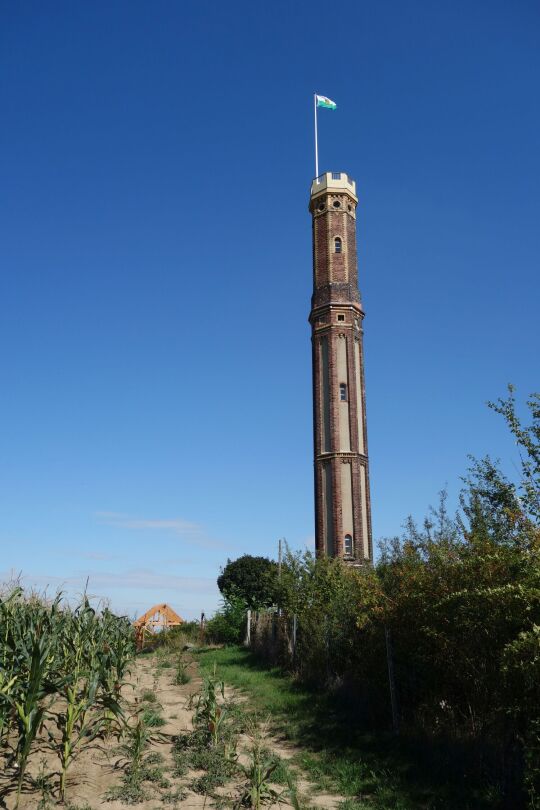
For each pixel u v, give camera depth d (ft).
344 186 148.87
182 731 39.83
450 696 37.35
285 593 74.59
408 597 40.16
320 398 137.80
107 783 29.14
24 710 27.30
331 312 140.36
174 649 104.12
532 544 30.19
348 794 31.48
